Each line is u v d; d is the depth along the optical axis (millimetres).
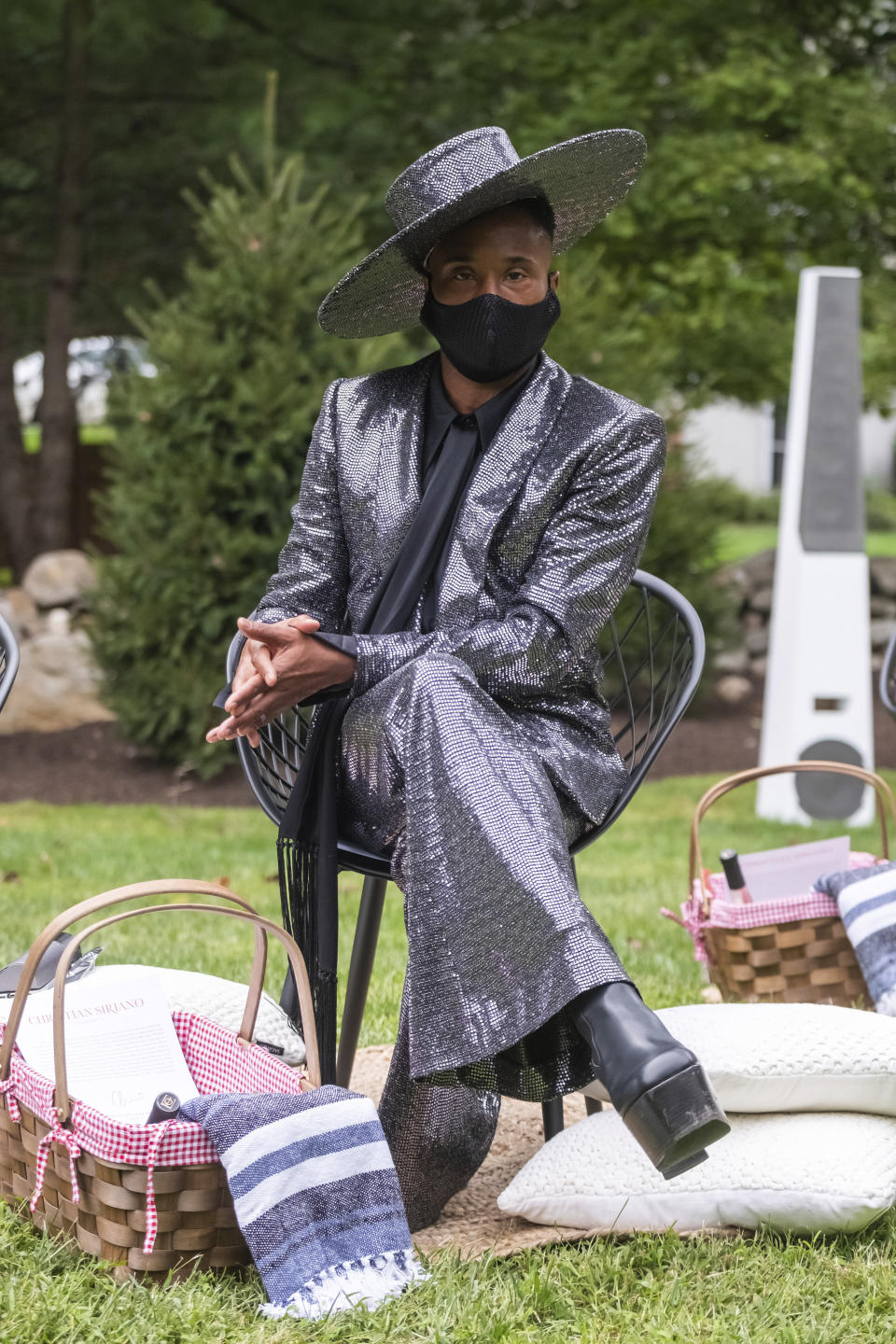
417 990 2223
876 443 39562
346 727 2559
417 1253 2340
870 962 3320
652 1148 1988
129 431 9062
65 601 11445
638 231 12461
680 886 6328
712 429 35906
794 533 8250
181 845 7445
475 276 2729
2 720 10531
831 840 3914
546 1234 2496
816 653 8156
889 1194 2404
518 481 2695
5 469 14148
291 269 8672
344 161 12359
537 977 2119
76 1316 2078
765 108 11953
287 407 8609
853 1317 2107
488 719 2371
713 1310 2146
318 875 2580
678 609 3170
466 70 12688
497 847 2195
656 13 12477
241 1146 2203
